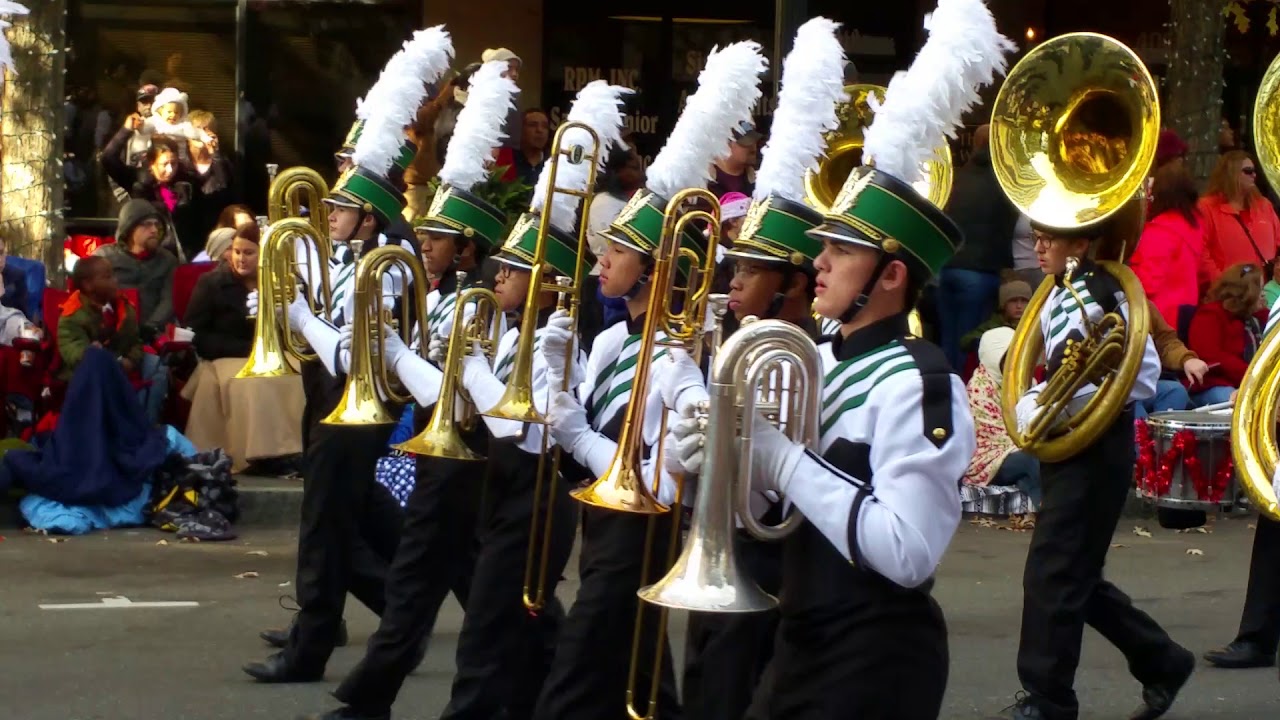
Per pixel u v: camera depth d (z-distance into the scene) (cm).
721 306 389
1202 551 941
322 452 637
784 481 341
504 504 526
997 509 998
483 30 1388
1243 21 1247
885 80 1420
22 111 1092
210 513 945
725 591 337
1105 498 579
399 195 675
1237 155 1080
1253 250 1079
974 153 1073
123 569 861
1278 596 691
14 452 941
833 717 347
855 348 361
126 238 1067
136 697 638
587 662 455
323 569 643
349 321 652
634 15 1416
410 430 939
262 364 628
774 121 440
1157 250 1039
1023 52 1441
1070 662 574
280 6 1348
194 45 1341
